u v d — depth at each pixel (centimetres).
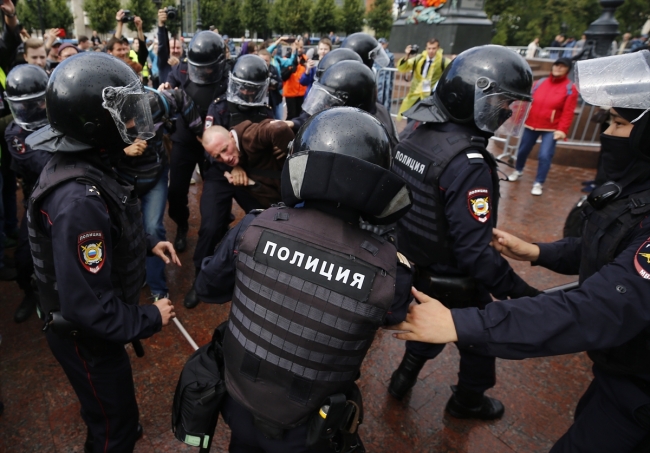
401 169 209
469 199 177
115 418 171
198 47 348
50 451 209
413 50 706
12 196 388
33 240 148
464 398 230
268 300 117
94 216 136
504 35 3275
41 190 140
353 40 447
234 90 310
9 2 376
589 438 150
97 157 151
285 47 1541
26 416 227
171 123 314
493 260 177
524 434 231
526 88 187
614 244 136
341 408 118
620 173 140
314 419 119
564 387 264
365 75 268
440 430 231
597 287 120
